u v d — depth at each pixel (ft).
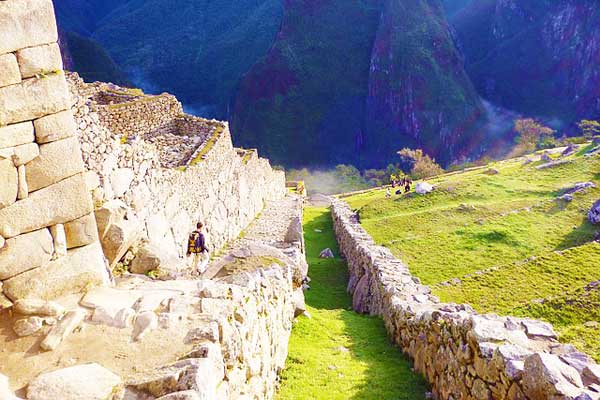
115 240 33.86
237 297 24.27
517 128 425.28
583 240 74.43
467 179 122.42
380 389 31.24
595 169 109.50
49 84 22.12
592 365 20.83
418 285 52.54
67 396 16.49
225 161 83.41
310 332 42.68
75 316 20.74
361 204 140.77
